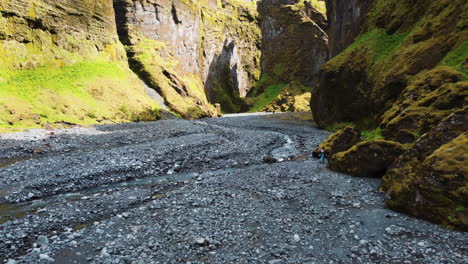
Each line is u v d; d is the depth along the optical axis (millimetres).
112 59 66438
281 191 15594
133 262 8758
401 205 12406
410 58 31078
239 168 22312
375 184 16875
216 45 124312
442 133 13703
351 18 60125
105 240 10195
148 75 73875
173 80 79812
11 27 42562
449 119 13844
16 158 22719
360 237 10250
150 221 11766
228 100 124125
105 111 49062
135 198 14875
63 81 48156
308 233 10695
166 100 71375
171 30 95562
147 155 24188
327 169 20594
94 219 12414
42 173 18703
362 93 39250
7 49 41719
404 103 24062
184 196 14805
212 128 45250
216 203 13805
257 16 154500
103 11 65438
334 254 9180
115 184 17922
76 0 56500
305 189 15953
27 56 44531
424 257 8781
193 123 53562
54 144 27516
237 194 15180
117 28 81562
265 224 11484
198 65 112000
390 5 43469
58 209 13164
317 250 9453
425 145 14070
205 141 30875
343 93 43375
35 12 46469
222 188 16281
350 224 11359
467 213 10320
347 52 46281
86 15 59438
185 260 8922
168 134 36469
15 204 14234
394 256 8914
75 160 21969
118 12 81562
